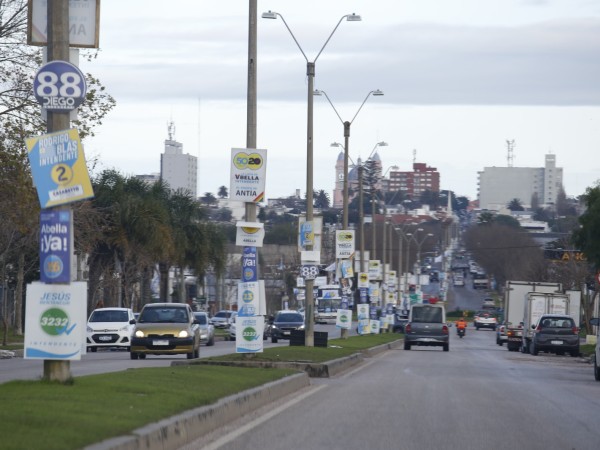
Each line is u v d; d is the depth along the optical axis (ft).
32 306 97.25
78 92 99.25
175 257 486.38
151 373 133.28
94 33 103.55
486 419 117.39
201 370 147.84
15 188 259.60
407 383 174.60
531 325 376.89
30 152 96.22
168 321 249.34
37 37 105.40
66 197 95.91
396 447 92.12
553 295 387.55
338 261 398.42
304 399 139.13
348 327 387.14
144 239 430.20
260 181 181.78
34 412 81.30
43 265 97.04
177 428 88.12
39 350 97.25
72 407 86.79
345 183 382.63
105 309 316.81
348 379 185.26
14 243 336.29
